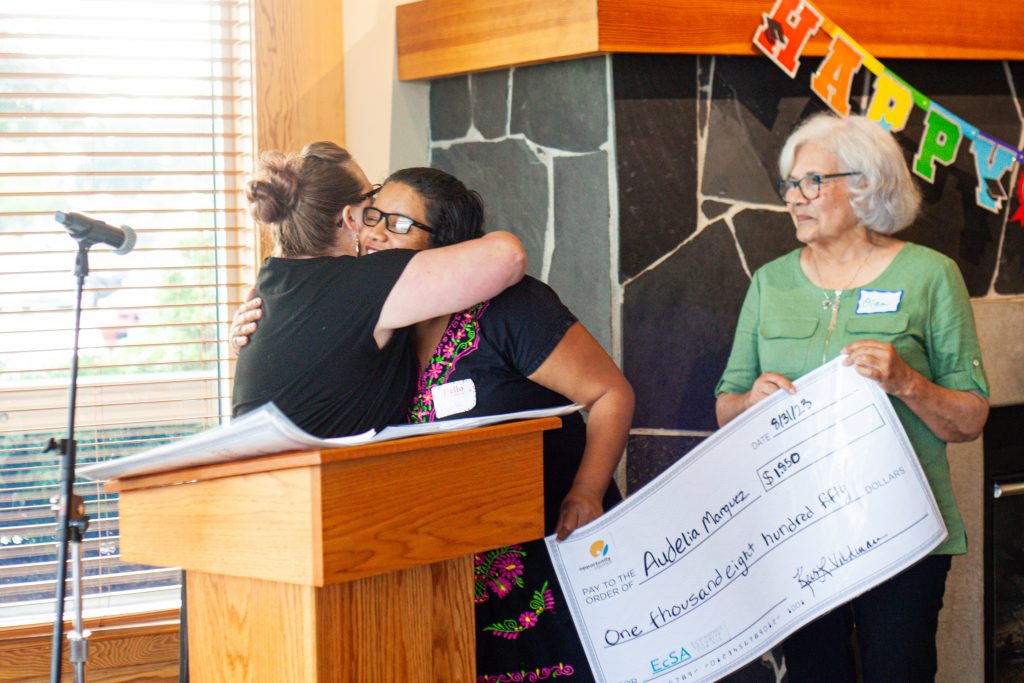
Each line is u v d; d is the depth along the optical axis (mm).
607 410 1874
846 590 1987
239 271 2777
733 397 2416
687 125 2592
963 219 2896
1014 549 3008
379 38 2900
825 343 2293
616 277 2547
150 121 2688
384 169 2930
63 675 2557
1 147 2570
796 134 2301
